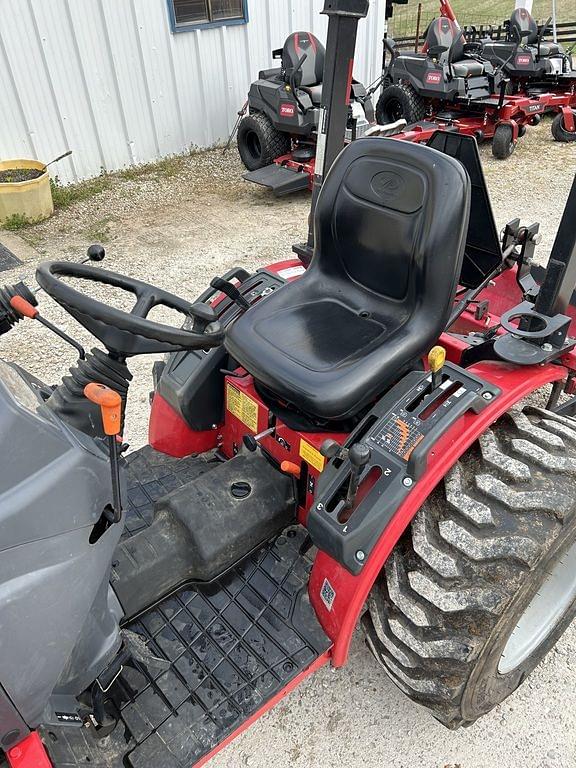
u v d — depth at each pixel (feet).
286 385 6.30
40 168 21.08
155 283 16.22
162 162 26.18
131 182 24.12
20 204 19.69
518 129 26.32
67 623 4.28
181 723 5.49
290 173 21.67
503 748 6.52
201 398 7.95
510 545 5.45
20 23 20.68
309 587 6.23
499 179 23.91
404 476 5.49
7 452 3.90
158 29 23.85
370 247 7.00
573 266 6.04
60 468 4.14
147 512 7.61
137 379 12.51
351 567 5.49
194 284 16.15
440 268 6.39
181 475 8.23
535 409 6.70
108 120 24.06
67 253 18.02
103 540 4.56
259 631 6.17
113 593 5.72
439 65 26.13
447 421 5.58
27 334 13.94
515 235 8.05
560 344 6.26
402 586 5.76
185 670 5.87
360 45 31.22
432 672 5.73
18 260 17.56
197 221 20.52
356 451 5.06
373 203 6.88
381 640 5.93
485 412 5.82
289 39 20.98
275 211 21.29
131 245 18.63
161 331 4.62
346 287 7.43
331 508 5.70
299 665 5.88
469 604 5.41
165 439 8.45
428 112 28.30
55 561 4.15
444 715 6.03
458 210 6.27
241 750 6.56
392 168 6.75
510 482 5.79
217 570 6.62
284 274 8.68
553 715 6.81
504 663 6.38
